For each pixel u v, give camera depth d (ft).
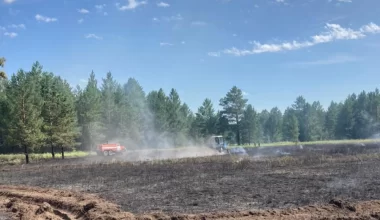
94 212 49.26
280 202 52.19
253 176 79.77
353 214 44.29
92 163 129.08
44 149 242.78
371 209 46.73
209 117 344.28
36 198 61.52
